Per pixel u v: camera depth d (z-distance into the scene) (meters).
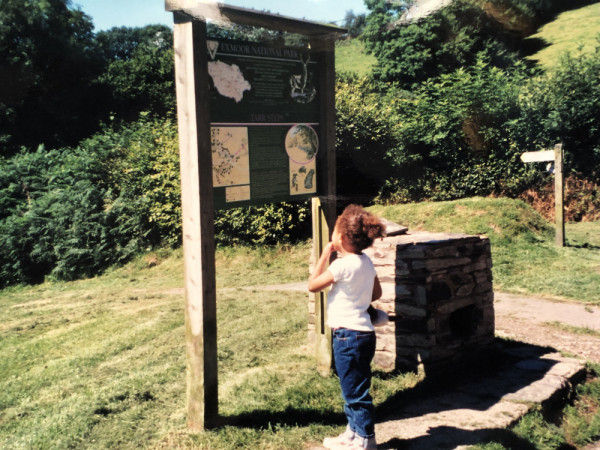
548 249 11.02
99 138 20.56
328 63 4.77
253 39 4.22
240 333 6.81
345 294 3.46
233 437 3.82
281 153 4.52
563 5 25.94
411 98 19.23
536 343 6.35
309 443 3.74
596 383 5.16
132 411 4.54
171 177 15.44
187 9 3.52
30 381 5.78
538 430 4.01
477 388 4.73
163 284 12.66
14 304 12.30
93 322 8.56
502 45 19.39
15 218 17.42
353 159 15.72
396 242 5.09
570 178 15.73
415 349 5.02
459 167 16.19
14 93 37.06
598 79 15.99
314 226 5.05
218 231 14.28
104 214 16.25
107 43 47.66
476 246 5.47
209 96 3.91
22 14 37.12
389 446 3.65
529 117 15.83
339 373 3.47
